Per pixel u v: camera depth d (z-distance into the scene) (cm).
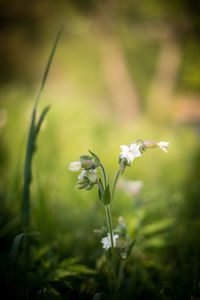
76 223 93
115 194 105
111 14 335
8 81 537
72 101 203
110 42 378
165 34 372
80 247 85
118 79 400
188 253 85
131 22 355
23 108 173
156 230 89
